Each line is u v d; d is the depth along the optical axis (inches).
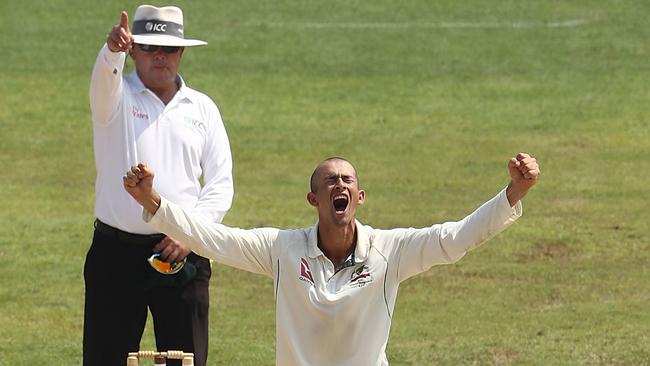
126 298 1071.6
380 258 930.7
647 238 2076.8
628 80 3422.7
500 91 3321.9
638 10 4067.4
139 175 898.7
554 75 3476.9
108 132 1063.6
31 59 3582.7
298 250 933.2
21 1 4099.4
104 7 4094.5
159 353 933.8
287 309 935.0
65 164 2664.9
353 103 3208.7
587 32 3865.7
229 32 3848.4
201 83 3366.1
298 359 930.1
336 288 925.2
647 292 1774.1
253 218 2236.7
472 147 2807.6
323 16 4033.0
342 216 916.0
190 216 924.6
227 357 1473.9
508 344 1523.1
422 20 3993.6
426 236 927.7
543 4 4146.2
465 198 2391.7
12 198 2378.2
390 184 2496.3
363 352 931.3
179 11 1118.4
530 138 2883.9
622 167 2623.0
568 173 2564.0
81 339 1560.0
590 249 2011.6
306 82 3410.4
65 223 2199.8
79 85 3353.8
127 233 1062.4
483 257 1962.4
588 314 1664.6
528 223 2159.2
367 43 3769.7
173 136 1079.6
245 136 2901.1
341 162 925.2
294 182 2532.0
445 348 1512.1
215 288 1808.6
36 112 3078.2
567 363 1435.8
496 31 3882.9
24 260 1952.5
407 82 3412.9
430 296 1766.7
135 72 1093.1
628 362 1432.1
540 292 1784.0
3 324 1624.0
